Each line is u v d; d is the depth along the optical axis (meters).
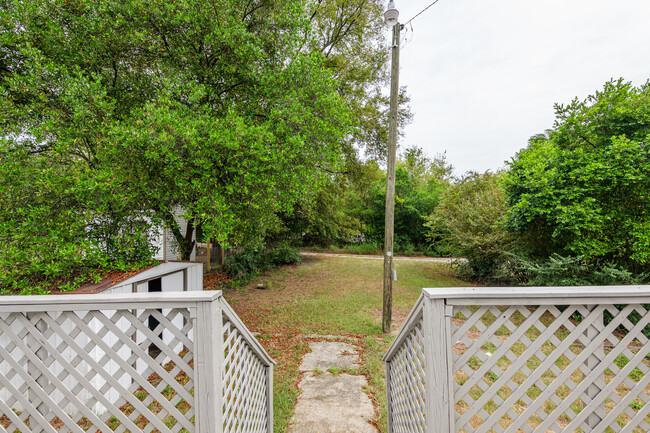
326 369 4.18
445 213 10.67
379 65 10.66
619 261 5.78
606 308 1.40
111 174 3.83
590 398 1.40
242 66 4.98
